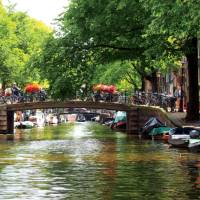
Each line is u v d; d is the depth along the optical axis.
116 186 25.48
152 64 54.12
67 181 26.92
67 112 154.12
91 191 24.33
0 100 72.00
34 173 29.66
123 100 69.25
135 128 68.69
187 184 25.80
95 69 55.56
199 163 33.25
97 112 158.00
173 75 93.00
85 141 55.16
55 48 52.50
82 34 50.72
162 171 29.97
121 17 48.28
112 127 93.06
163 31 36.53
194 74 51.25
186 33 36.31
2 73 80.12
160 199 22.67
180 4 34.88
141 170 30.48
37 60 53.62
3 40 80.50
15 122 93.12
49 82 54.38
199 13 33.38
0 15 82.19
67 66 53.25
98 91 69.12
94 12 49.97
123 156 38.09
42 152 42.06
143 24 47.19
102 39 50.28
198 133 41.16
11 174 29.30
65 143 52.22
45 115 125.00
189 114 52.19
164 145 47.38
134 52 51.97
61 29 52.62
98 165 33.00
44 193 23.94
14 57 80.56
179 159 35.53
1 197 23.12
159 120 57.59
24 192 24.17
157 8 36.16
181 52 49.97
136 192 24.05
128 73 80.94
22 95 71.31
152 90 75.19
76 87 54.16
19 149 44.94
